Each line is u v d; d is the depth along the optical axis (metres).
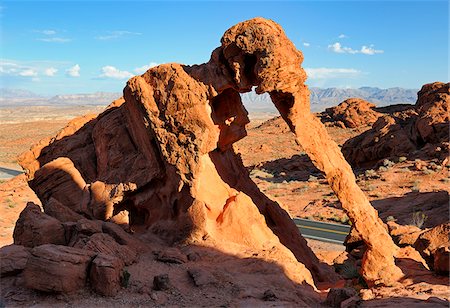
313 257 19.66
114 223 16.39
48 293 11.22
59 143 22.73
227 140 18.72
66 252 11.74
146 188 18.80
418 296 12.52
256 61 15.32
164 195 18.14
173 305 11.50
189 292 12.45
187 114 16.84
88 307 10.82
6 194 43.34
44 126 153.12
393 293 13.30
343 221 34.09
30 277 11.19
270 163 69.81
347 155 60.03
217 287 12.93
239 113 18.30
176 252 14.93
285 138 99.94
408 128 55.44
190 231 16.62
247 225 16.94
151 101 17.45
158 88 17.39
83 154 21.70
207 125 16.73
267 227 17.58
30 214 14.88
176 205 17.78
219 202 17.75
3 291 11.34
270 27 14.92
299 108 15.51
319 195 43.50
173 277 13.31
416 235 20.22
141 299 11.62
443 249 14.88
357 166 58.50
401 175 44.28
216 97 18.19
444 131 49.16
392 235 21.52
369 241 15.51
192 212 16.81
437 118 51.06
